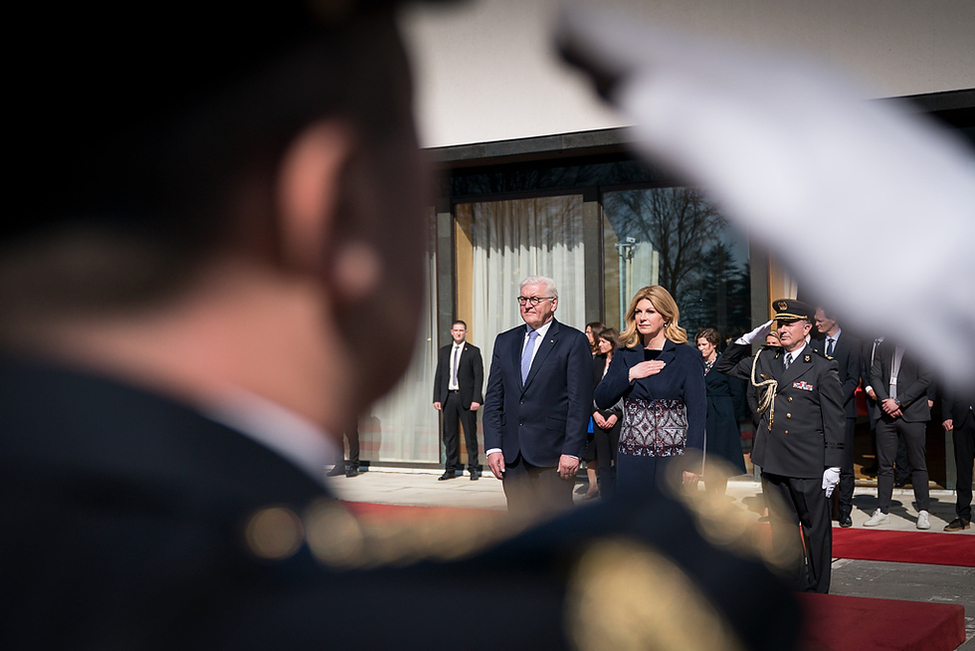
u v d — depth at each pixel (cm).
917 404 774
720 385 826
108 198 33
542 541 33
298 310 34
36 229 33
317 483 33
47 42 32
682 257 1008
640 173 1018
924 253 49
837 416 509
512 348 513
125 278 33
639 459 464
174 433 31
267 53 33
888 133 47
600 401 479
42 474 29
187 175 33
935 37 779
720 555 34
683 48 38
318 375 35
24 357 32
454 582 31
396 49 35
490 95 980
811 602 35
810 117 45
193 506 30
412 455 1110
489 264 1109
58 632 27
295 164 34
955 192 49
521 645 30
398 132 35
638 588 31
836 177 47
